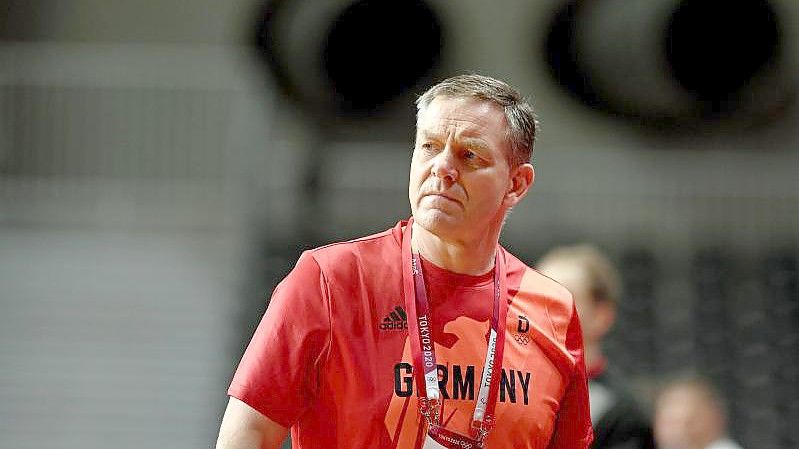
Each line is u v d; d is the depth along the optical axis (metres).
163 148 33.47
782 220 32.06
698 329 30.30
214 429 25.84
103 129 33.56
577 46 33.84
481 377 6.91
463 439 6.74
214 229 31.11
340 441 6.73
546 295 7.42
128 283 29.02
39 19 36.91
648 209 32.28
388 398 6.69
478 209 6.69
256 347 6.76
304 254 7.07
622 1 33.31
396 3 33.16
